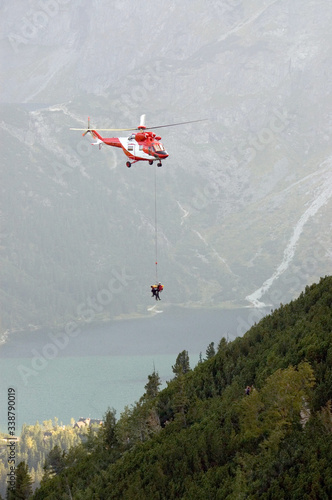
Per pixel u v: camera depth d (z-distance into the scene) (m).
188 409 83.38
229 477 57.66
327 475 50.09
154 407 88.56
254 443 61.19
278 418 60.78
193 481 61.09
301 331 83.75
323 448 52.75
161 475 65.44
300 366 64.81
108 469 81.31
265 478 53.12
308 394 61.66
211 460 64.06
